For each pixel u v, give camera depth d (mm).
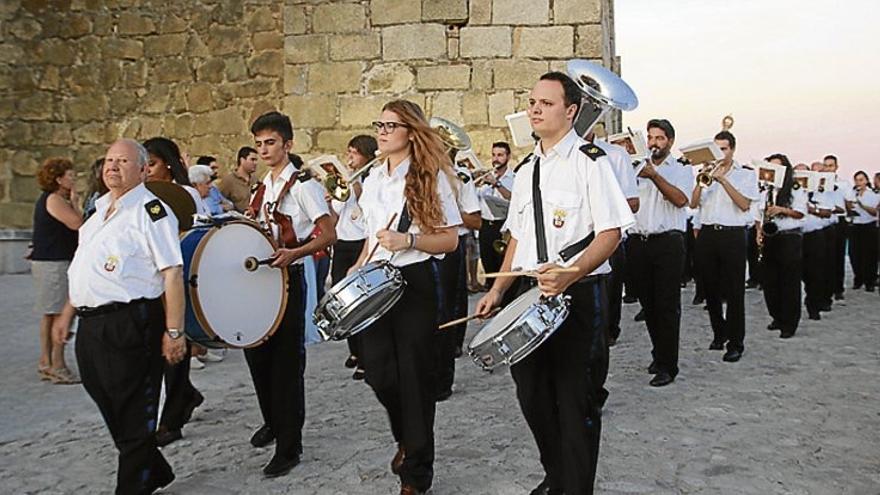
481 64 11648
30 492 4371
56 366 6891
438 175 4125
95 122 14000
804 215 8805
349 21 11906
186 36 13508
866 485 4227
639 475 4414
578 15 11508
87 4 13977
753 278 13844
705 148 7469
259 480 4465
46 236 6809
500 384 6637
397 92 11820
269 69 13023
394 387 4125
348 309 3795
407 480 4059
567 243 3490
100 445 5199
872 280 14328
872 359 7578
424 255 4098
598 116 4602
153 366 3867
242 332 4297
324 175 7586
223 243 4262
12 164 14250
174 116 13602
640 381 6711
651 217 6535
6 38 14164
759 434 5148
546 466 3803
